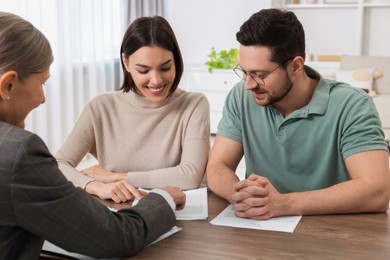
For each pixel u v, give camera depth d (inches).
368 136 59.7
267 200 54.6
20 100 39.9
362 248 46.3
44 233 39.5
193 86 216.7
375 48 213.0
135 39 66.7
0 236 38.0
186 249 46.5
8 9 143.6
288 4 217.8
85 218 41.0
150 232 47.0
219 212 57.1
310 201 55.2
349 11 212.5
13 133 38.0
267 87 58.9
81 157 75.0
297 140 64.9
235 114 69.4
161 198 50.5
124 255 44.6
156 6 224.8
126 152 75.0
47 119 163.3
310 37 220.4
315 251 45.7
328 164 64.2
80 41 172.6
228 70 208.4
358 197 55.4
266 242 47.9
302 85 62.8
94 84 181.5
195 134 73.5
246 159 69.4
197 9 230.2
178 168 70.5
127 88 75.2
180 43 235.8
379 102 178.5
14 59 38.0
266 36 56.7
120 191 62.5
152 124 74.4
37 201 38.2
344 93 63.1
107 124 75.5
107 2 189.9
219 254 45.3
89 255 42.8
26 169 37.4
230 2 224.8
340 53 217.2
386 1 207.6
